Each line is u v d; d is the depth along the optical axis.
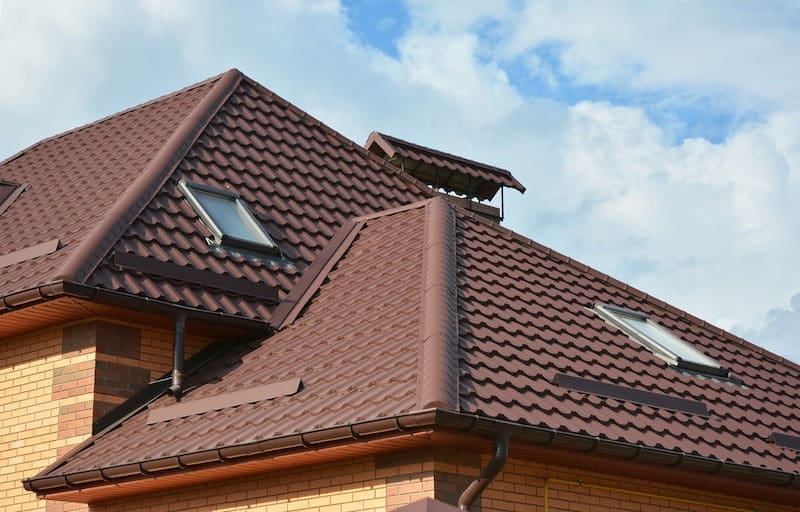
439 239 14.13
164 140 16.70
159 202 14.70
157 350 13.52
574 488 11.43
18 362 13.81
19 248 14.88
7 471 13.53
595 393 11.98
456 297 12.64
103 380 13.06
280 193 16.23
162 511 12.13
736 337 16.12
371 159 18.25
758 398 14.29
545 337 12.77
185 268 13.72
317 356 12.38
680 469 11.59
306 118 18.42
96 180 16.47
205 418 12.01
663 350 13.92
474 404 10.32
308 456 10.66
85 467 11.97
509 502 10.84
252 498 11.45
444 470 10.35
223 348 13.80
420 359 11.06
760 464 12.30
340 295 13.98
